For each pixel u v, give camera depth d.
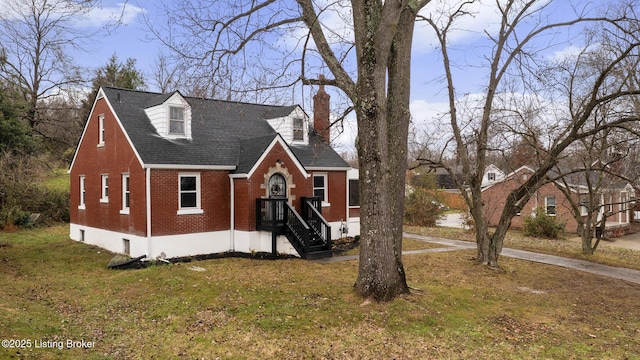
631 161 18.33
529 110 15.17
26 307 9.04
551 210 32.62
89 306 9.61
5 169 24.09
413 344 7.34
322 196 20.38
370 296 9.35
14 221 23.19
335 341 7.43
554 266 15.21
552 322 8.81
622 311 9.78
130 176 15.65
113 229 17.00
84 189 20.22
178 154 15.65
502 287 11.62
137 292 10.72
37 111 32.59
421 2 9.99
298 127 20.73
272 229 15.92
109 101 16.86
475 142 14.95
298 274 12.64
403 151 10.18
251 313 8.89
